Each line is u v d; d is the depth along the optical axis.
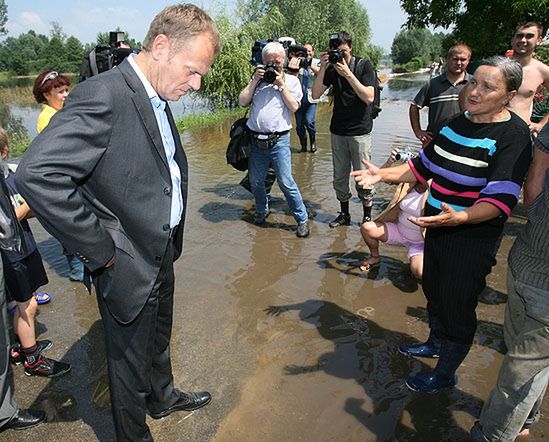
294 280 4.26
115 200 1.92
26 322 2.95
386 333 3.49
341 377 3.02
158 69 1.91
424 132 5.10
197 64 1.91
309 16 23.64
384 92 25.39
